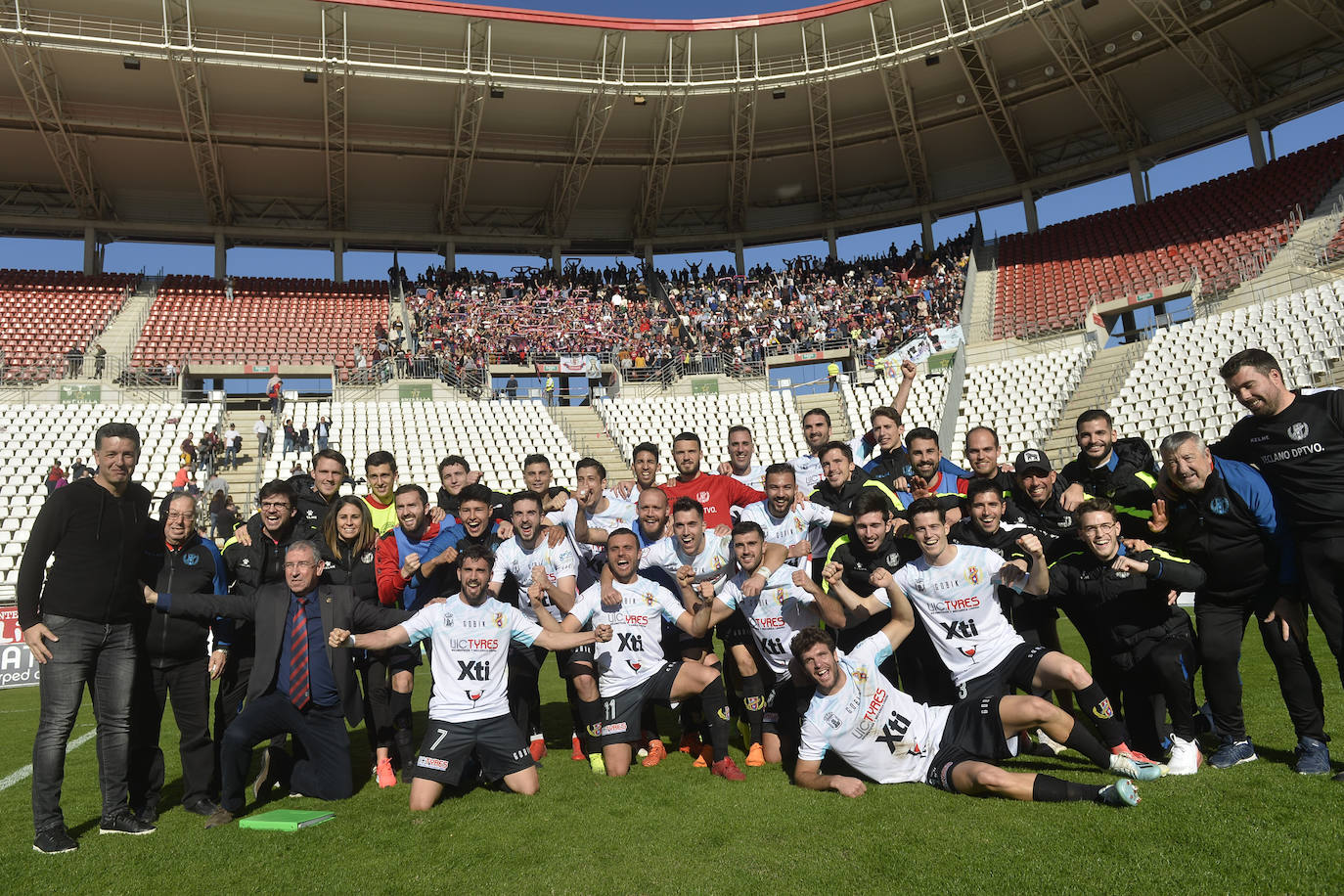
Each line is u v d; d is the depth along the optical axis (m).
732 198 30.22
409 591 5.65
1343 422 4.06
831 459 5.91
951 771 4.13
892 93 26.80
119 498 4.21
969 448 5.59
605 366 24.78
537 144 27.94
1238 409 17.31
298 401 22.44
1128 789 3.65
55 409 19.48
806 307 28.28
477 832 3.88
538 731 5.49
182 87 23.09
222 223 28.12
